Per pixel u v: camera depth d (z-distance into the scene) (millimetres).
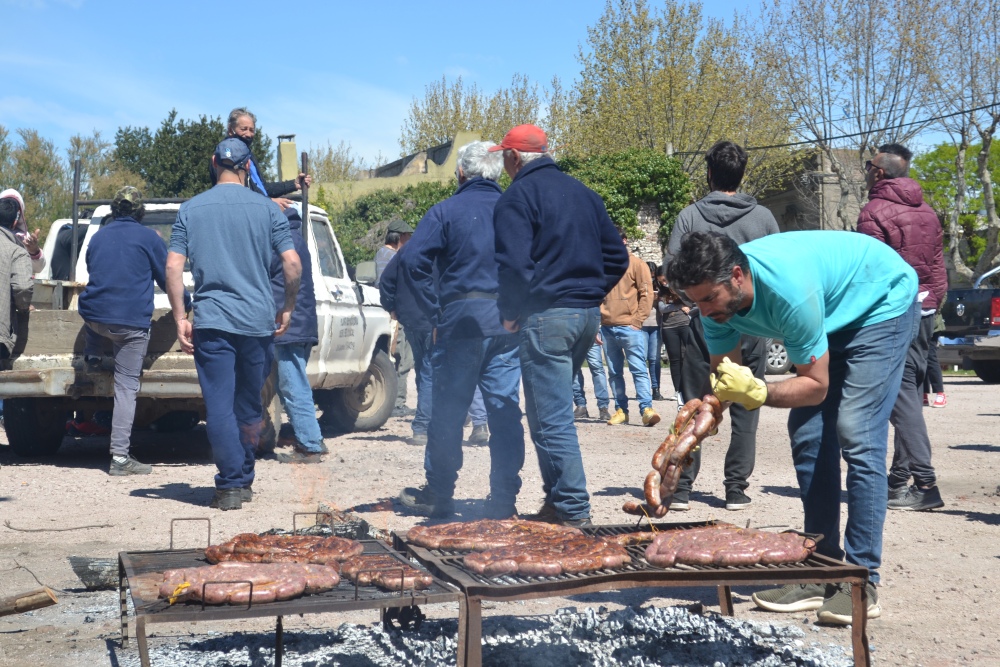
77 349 8234
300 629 3877
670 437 3430
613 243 5164
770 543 3295
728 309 3449
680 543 3305
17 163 42406
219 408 6215
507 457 5609
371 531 4074
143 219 9227
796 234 3969
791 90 35875
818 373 3570
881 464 4008
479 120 51250
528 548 3305
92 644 3613
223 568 2963
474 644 2891
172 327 8008
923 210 6367
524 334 4953
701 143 37625
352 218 33438
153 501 6504
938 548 5367
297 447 8305
